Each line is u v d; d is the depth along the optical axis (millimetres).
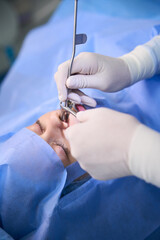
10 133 1040
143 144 598
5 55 2584
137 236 870
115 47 1225
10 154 823
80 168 880
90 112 723
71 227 864
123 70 901
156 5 1649
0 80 2482
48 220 814
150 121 1021
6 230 861
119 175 700
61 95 821
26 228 872
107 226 877
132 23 1417
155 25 1179
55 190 856
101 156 663
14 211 830
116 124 657
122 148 627
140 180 918
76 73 895
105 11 1725
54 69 1435
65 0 1858
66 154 896
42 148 840
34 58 1615
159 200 899
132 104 1062
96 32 1359
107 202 901
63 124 934
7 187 810
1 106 1543
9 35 2107
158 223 875
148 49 944
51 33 1672
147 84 1025
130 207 895
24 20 2924
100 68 867
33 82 1531
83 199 877
